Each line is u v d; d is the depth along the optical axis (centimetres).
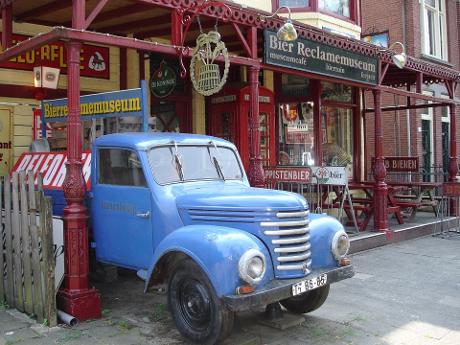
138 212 521
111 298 610
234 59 687
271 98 1055
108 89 887
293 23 774
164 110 988
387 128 1597
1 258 585
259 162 709
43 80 736
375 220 972
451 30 1745
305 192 1004
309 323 522
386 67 998
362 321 530
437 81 1250
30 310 537
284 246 452
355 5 1191
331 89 1209
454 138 1210
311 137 1159
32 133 799
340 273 483
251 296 407
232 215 462
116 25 830
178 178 531
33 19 785
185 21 636
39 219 512
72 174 523
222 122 1024
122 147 540
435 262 813
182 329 455
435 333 499
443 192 1105
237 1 980
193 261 440
